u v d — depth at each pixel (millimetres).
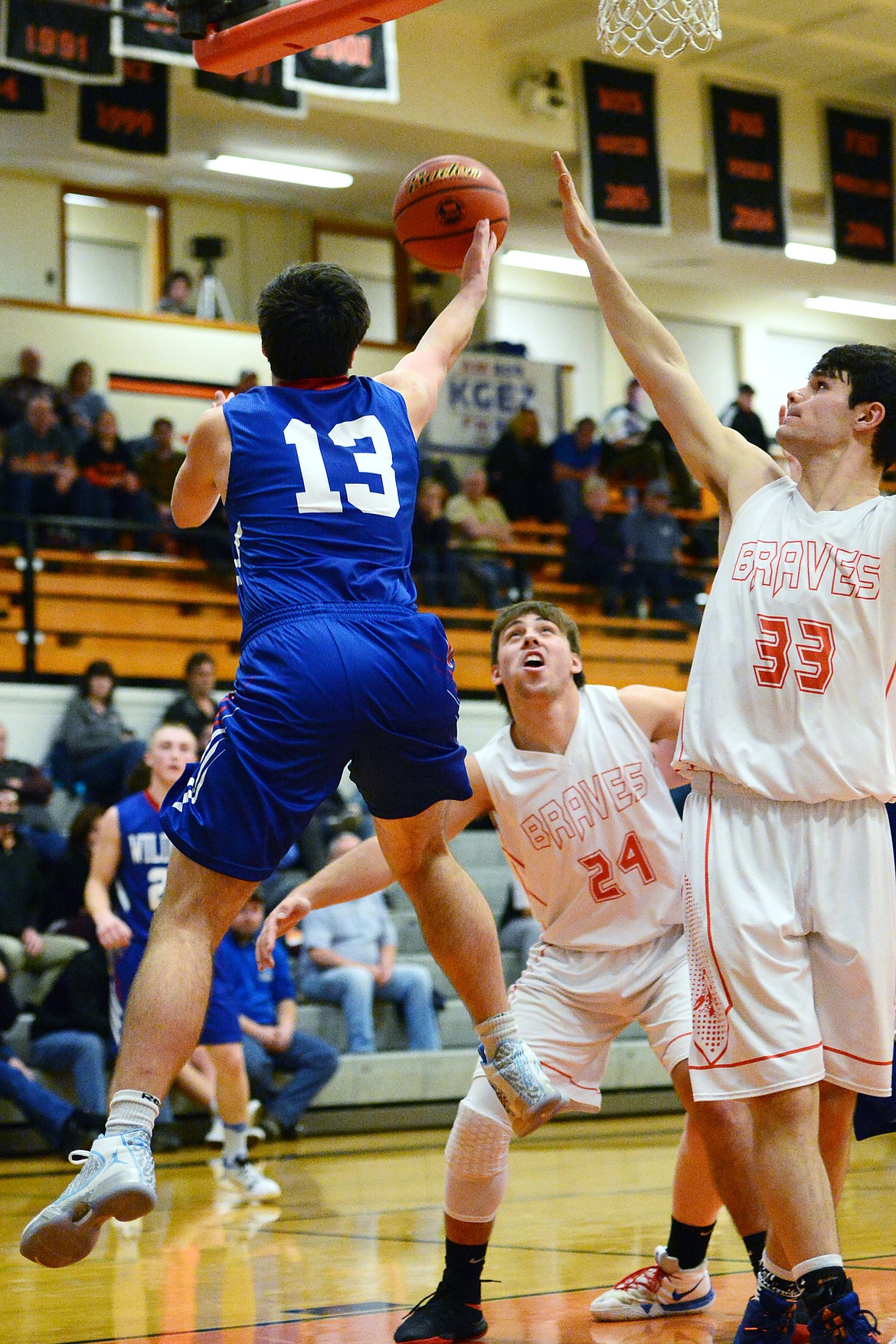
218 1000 7301
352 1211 6711
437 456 19625
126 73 14906
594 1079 4418
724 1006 3320
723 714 3430
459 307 4203
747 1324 3514
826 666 3381
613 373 23719
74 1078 9281
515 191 19406
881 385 3531
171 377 19562
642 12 6457
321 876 4191
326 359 3646
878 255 18438
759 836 3371
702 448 3779
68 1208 2975
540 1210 6477
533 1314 4305
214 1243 5844
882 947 3344
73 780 12906
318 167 19172
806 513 3521
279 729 3293
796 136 18688
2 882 9914
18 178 19578
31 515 14812
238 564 3510
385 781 3467
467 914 3646
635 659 16797
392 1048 10977
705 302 24109
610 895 4305
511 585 16531
